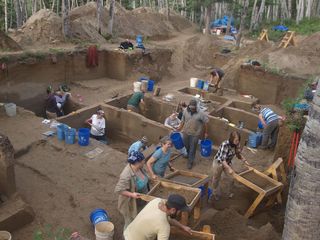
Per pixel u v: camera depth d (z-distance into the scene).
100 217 5.67
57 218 6.01
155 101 12.66
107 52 15.53
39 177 7.19
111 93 13.70
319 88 3.63
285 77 13.48
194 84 14.83
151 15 26.09
